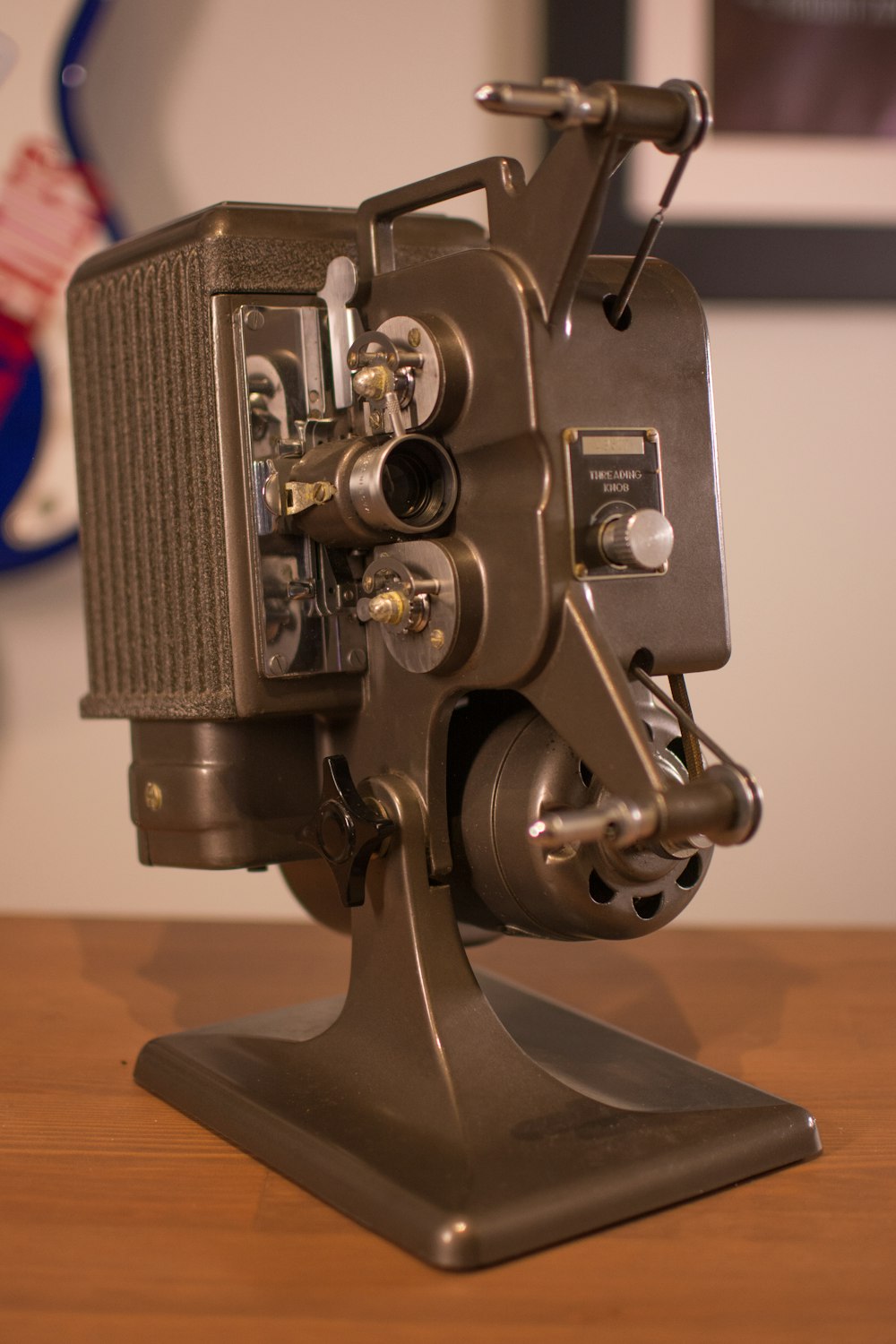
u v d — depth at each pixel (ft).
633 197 3.49
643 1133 1.81
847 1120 2.00
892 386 3.69
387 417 1.83
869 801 3.78
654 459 1.80
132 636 2.23
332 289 1.99
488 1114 1.83
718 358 3.65
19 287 3.46
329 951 2.90
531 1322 1.50
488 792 1.90
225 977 2.73
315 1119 1.89
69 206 3.47
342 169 3.61
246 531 1.97
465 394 1.78
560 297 1.69
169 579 2.12
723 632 1.89
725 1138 1.81
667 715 1.84
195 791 2.11
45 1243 1.69
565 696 1.72
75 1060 2.31
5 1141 1.99
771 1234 1.67
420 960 1.95
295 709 2.02
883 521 3.72
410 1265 1.62
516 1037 2.19
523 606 1.74
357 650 2.04
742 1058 2.23
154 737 2.19
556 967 2.74
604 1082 1.98
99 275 2.23
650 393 1.81
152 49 3.53
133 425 2.17
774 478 3.69
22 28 3.42
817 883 3.81
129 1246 1.67
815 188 3.52
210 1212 1.76
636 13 3.42
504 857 1.86
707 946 2.86
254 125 3.58
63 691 3.70
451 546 1.81
